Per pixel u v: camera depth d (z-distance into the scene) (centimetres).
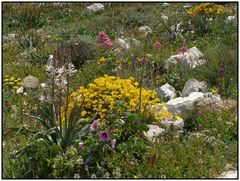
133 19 1902
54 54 699
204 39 1423
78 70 1280
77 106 776
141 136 735
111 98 815
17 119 966
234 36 1342
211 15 1739
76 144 712
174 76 1105
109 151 694
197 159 695
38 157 677
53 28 2106
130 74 1102
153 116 827
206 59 1175
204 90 1007
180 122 816
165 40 1500
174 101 902
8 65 1413
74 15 2377
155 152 673
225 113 838
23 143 786
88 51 1348
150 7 2266
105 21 1938
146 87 1038
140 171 662
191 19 1658
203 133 793
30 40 1597
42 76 1278
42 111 730
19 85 1225
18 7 2411
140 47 1398
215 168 679
